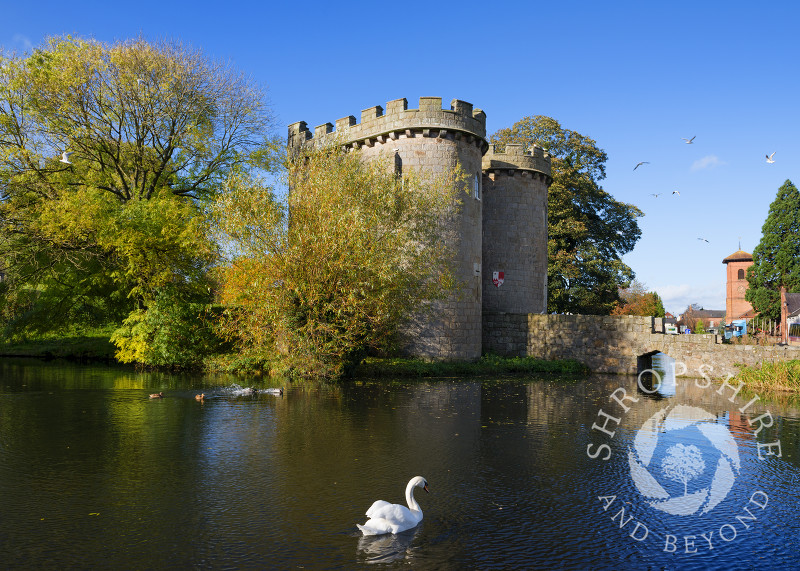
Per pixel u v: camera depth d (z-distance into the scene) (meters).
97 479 8.85
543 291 34.75
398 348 26.94
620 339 28.73
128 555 6.18
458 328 27.52
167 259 25.55
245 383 20.19
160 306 24.81
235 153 30.17
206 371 24.03
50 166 27.91
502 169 33.31
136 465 9.62
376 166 24.05
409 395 18.16
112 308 30.08
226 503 7.87
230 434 12.01
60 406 15.16
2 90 26.69
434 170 27.02
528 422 14.08
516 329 31.16
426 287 24.53
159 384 19.75
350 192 22.38
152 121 27.16
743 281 77.88
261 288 21.19
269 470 9.45
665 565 6.23
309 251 20.98
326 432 12.34
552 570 6.03
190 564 5.99
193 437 11.69
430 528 7.15
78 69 25.73
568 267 39.59
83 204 24.67
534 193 34.19
